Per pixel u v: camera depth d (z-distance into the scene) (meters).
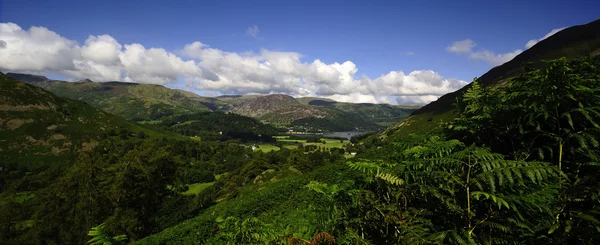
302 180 25.14
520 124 3.35
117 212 24.67
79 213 25.44
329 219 3.87
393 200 3.49
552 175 2.57
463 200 2.99
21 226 29.05
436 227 3.03
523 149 3.39
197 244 18.89
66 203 26.33
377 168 3.44
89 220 25.17
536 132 3.37
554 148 3.20
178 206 32.06
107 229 23.23
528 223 2.52
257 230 4.14
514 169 2.58
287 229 4.61
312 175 25.59
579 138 2.79
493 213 2.69
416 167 3.29
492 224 2.56
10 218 28.55
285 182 28.58
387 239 3.26
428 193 3.29
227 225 4.45
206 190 75.00
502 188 2.76
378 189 3.74
